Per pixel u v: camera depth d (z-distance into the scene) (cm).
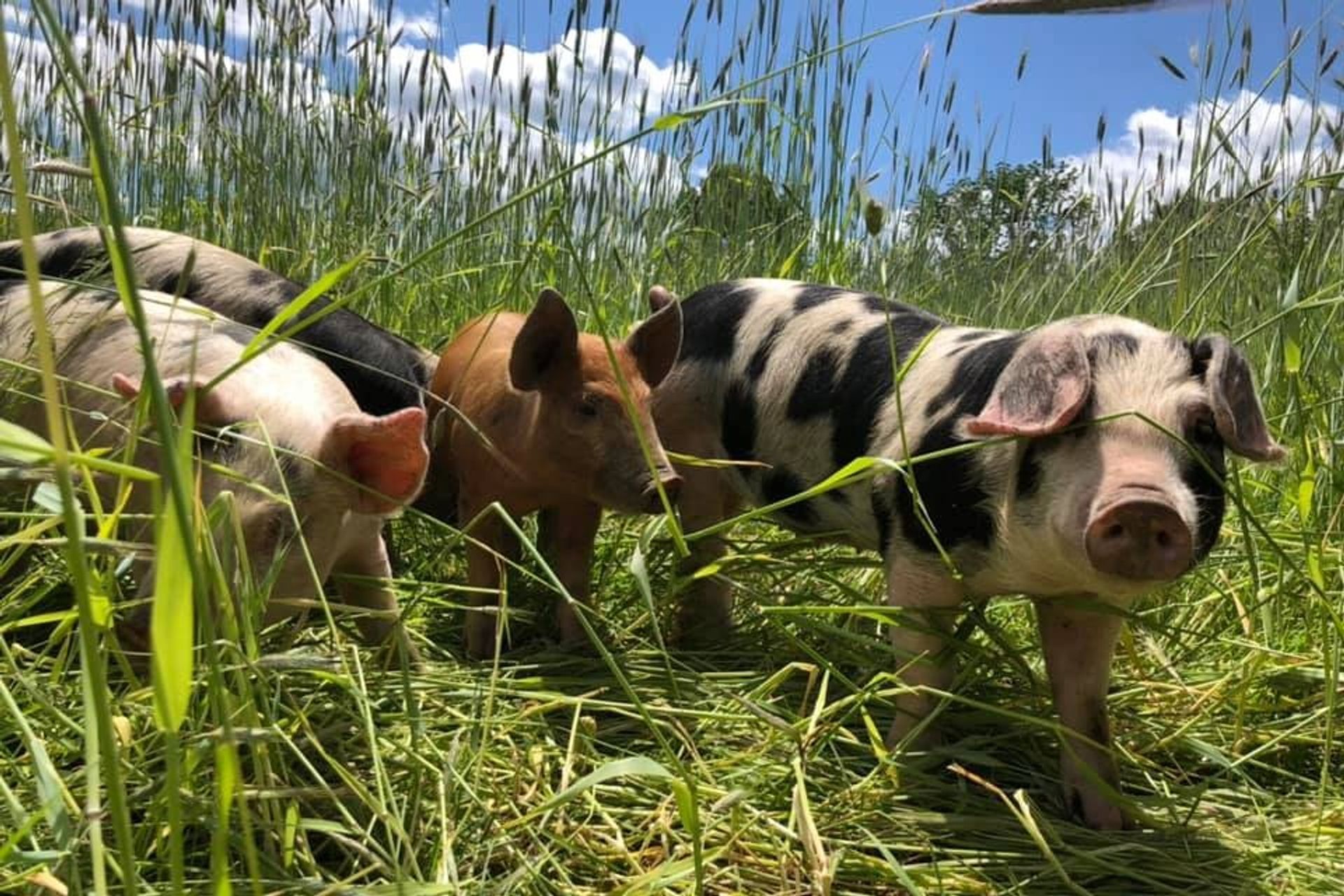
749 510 121
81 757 68
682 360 113
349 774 63
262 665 56
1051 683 87
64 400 90
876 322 101
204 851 61
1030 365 75
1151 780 88
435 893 55
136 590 80
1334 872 76
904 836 77
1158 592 111
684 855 69
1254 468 129
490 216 62
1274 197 132
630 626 108
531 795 73
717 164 175
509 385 108
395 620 83
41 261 136
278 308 128
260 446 79
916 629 86
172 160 181
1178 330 119
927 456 82
